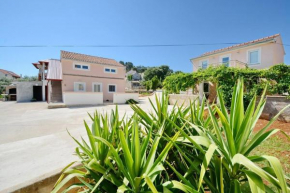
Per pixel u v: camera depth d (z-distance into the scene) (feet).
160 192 3.52
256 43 40.91
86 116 27.63
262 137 3.85
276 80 23.44
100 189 4.51
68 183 6.90
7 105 45.91
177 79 38.75
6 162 10.56
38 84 64.08
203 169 3.18
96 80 55.11
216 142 3.98
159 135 4.23
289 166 8.84
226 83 26.16
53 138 15.78
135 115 5.65
